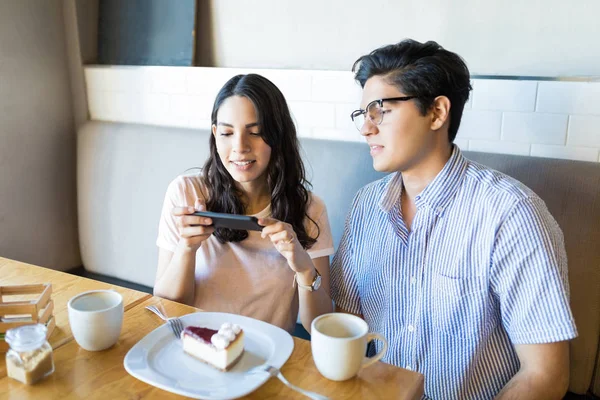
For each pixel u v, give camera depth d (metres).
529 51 1.67
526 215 1.09
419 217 1.20
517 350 1.12
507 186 1.14
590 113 1.54
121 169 2.24
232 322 1.07
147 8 2.31
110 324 0.97
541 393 1.06
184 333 0.97
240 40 2.20
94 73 2.44
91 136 2.35
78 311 0.95
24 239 2.38
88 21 2.45
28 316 1.02
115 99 2.42
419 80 1.11
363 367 0.95
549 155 1.63
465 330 1.17
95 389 0.88
